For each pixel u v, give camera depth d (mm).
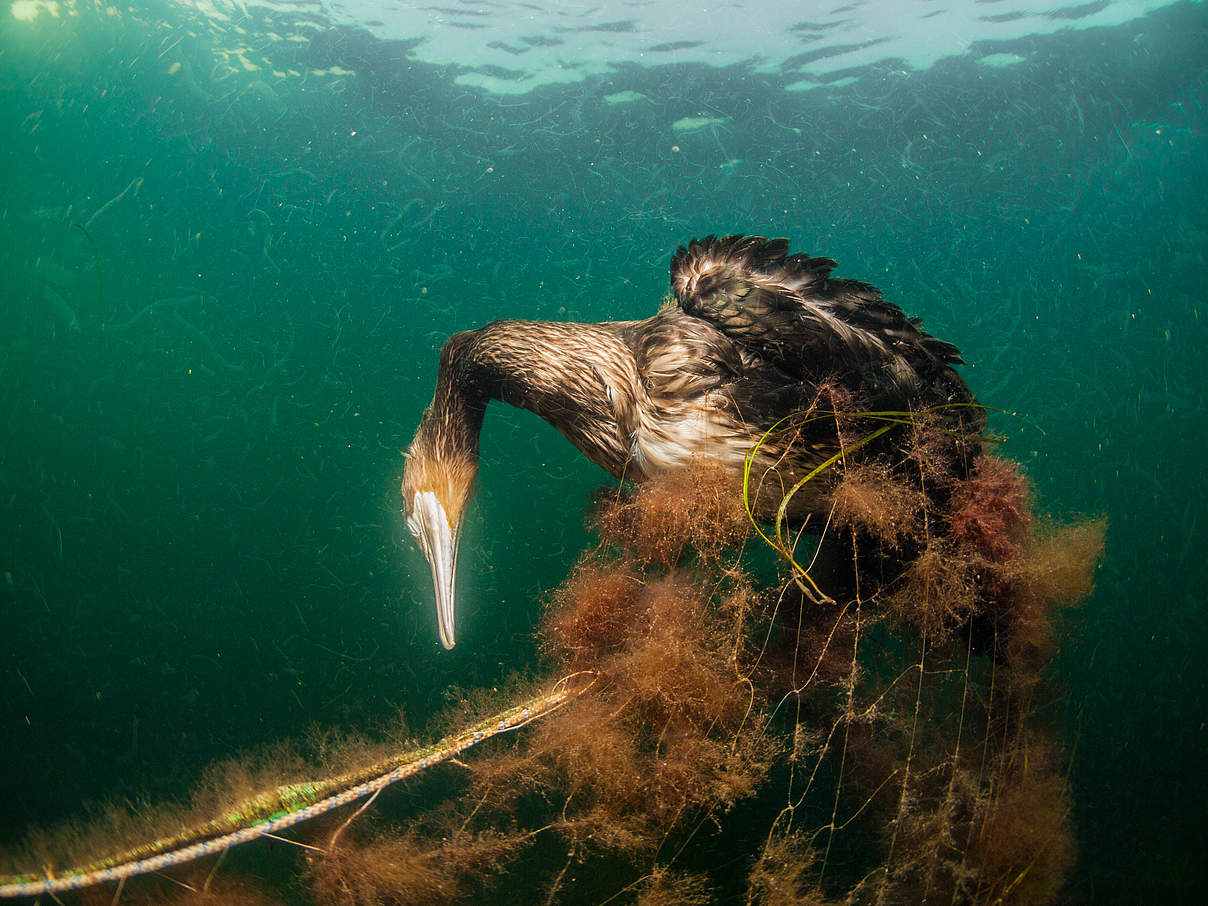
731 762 353
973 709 400
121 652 545
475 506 594
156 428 675
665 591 387
